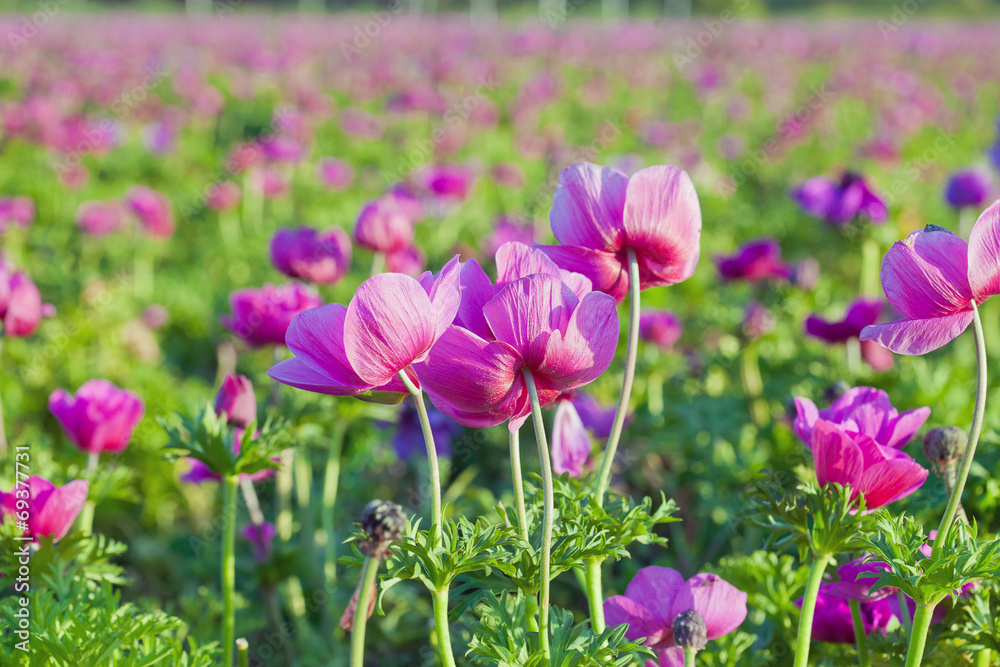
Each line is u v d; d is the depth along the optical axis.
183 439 2.04
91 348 5.32
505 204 9.23
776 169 11.12
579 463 1.89
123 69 18.47
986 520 2.36
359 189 9.73
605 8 47.00
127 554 3.93
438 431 3.97
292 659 3.16
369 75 18.25
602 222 1.56
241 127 13.88
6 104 13.15
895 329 1.40
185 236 8.49
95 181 10.11
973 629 1.79
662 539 1.63
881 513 1.53
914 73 21.64
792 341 4.55
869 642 1.87
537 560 1.49
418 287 1.31
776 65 22.75
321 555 3.48
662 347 4.33
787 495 1.63
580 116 16.12
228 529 2.05
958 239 1.35
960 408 3.41
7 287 2.72
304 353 1.37
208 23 34.31
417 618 3.40
